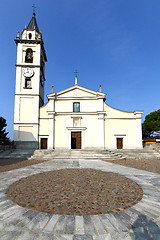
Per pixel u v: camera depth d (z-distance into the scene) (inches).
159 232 98.5
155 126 1132.5
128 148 821.2
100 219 112.6
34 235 94.7
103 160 512.7
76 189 182.2
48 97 867.4
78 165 390.0
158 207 134.6
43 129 840.3
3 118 1170.0
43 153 649.0
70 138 831.7
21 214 120.9
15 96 855.7
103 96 871.1
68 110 870.4
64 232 97.4
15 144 807.7
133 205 137.6
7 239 90.8
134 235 95.0
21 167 363.9
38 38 941.2
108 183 208.5
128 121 848.9
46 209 129.2
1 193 172.4
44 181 222.1
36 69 895.7
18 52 901.2
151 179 233.0
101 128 834.2
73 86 892.0
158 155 632.4
